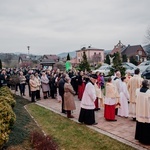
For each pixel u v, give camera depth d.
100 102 12.49
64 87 11.09
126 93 10.71
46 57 86.06
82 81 15.85
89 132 8.77
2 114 6.45
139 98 7.48
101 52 91.12
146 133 7.37
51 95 17.48
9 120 6.54
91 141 7.92
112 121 10.19
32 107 13.99
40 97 18.02
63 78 12.52
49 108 13.57
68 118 10.95
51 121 10.57
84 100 9.83
